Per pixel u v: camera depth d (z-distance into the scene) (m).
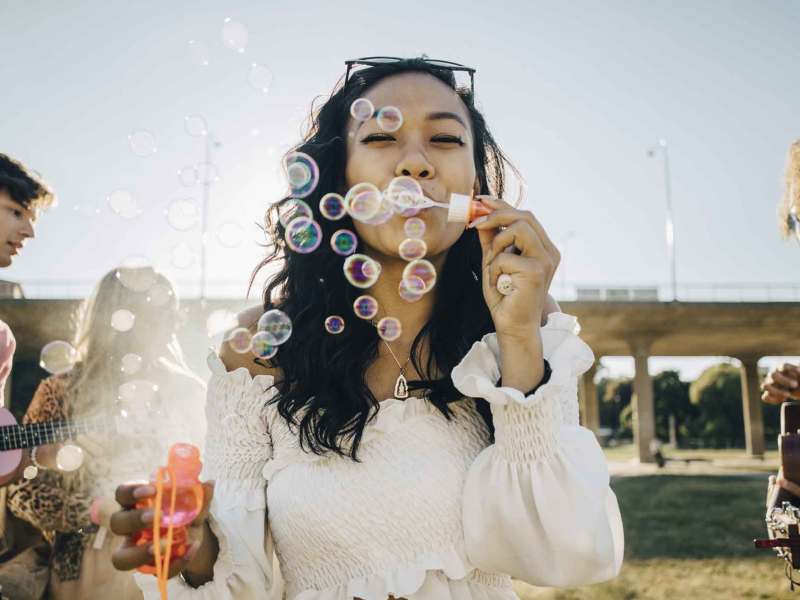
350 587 0.99
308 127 1.34
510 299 0.95
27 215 2.72
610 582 4.60
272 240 1.41
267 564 1.08
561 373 0.98
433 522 1.00
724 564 5.16
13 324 16.69
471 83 1.26
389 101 1.04
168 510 0.84
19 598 2.29
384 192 1.00
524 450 0.96
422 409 1.06
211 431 1.15
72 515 2.32
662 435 46.09
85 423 2.36
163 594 0.83
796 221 2.35
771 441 41.41
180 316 2.57
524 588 4.45
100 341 2.41
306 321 1.14
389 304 1.14
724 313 24.77
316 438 1.04
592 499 0.95
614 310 24.50
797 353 28.72
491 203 0.98
